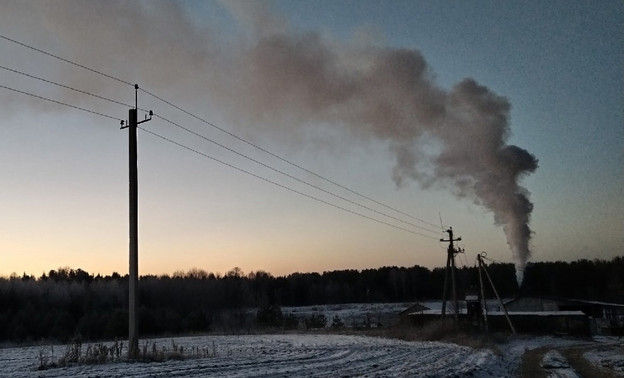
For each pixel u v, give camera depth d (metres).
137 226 24.03
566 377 22.31
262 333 59.00
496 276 105.31
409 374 19.95
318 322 74.00
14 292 78.44
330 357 27.20
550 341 50.44
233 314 96.81
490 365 25.38
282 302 143.88
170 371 19.28
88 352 23.52
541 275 112.50
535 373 23.64
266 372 19.53
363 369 21.48
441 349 33.53
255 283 143.62
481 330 50.19
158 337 56.41
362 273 155.12
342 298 146.38
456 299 51.03
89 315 66.94
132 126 24.75
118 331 59.66
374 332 53.16
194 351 31.58
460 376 20.53
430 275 143.88
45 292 83.75
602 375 23.59
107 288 95.56
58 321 63.19
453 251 52.00
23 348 40.25
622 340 52.44
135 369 19.88
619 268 112.31
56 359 26.33
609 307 68.69
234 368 20.83
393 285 145.75
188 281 113.44
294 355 28.25
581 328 58.62
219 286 114.12
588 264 114.75
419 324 63.66
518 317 60.41
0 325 61.16
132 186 24.23
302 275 158.50
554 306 70.06
